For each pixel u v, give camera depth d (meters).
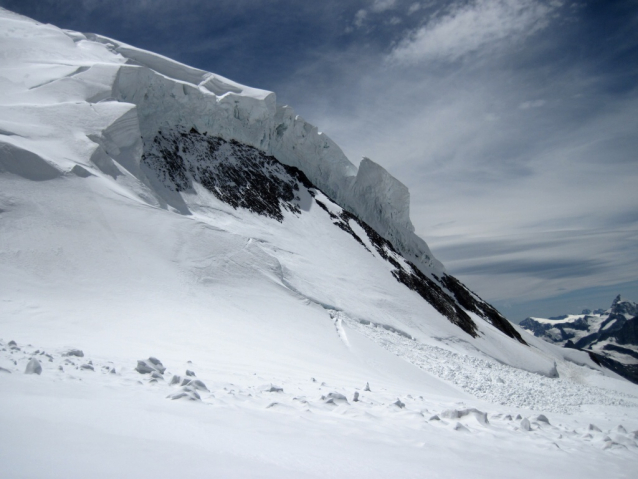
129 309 15.44
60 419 3.89
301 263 30.31
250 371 10.71
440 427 6.33
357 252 37.09
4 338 10.05
